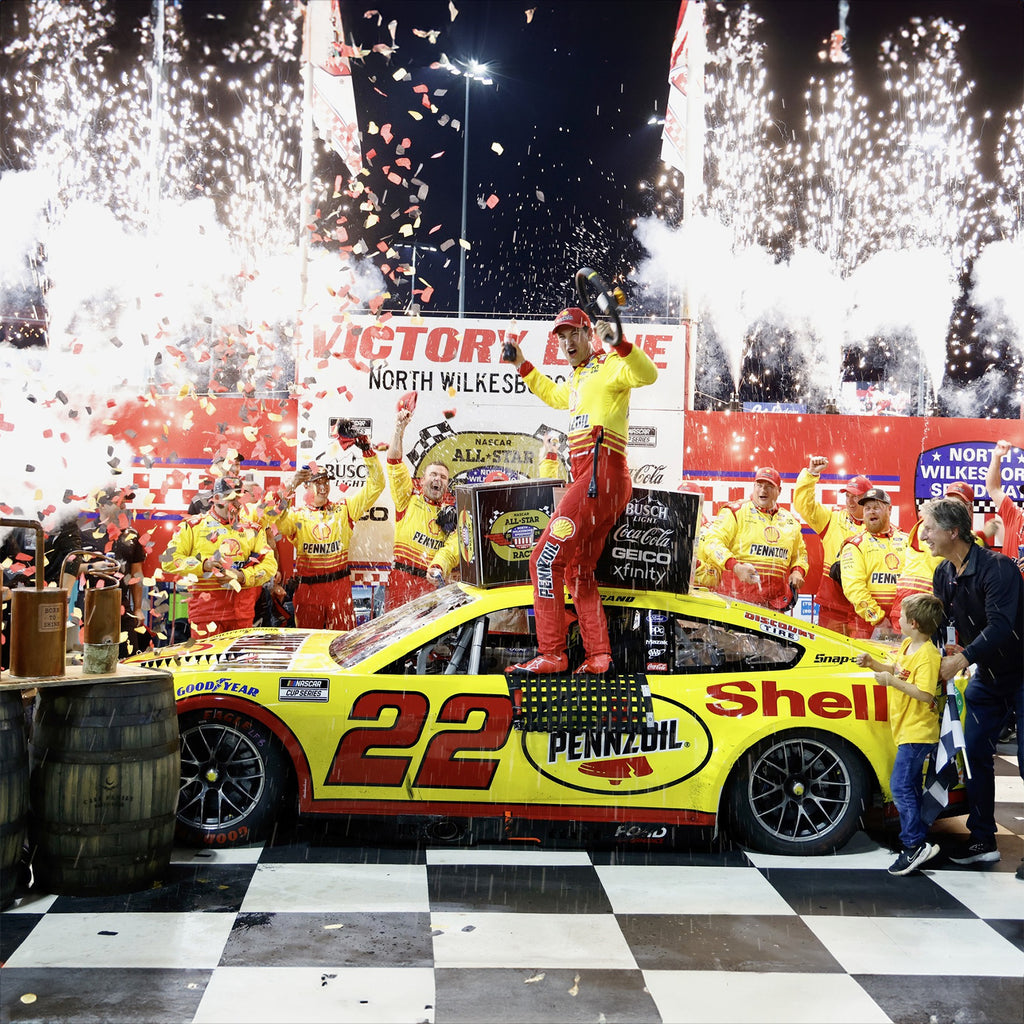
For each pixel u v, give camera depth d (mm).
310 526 7883
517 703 5027
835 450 8438
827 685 5168
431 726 5012
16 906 4332
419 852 5129
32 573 7688
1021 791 6641
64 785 4395
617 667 5172
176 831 5051
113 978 3711
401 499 8016
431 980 3760
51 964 3805
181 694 4992
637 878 4863
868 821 5309
